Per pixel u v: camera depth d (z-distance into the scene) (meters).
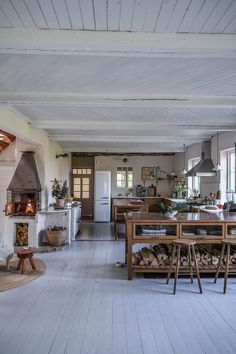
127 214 5.16
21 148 6.91
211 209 6.24
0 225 6.54
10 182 6.63
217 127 6.03
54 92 3.87
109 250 6.21
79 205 8.88
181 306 3.48
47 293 3.83
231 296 3.79
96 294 3.82
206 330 2.93
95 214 10.87
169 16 2.12
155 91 3.83
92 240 7.29
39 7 2.01
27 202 6.68
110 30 2.34
